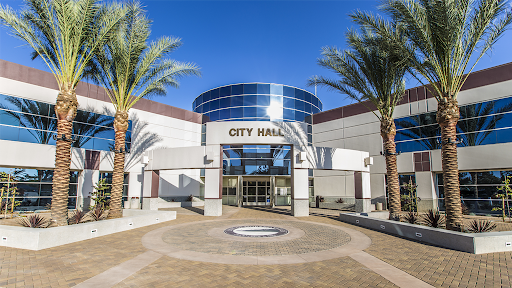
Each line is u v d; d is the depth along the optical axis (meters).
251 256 8.73
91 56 13.91
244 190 30.00
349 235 12.38
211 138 20.14
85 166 21.80
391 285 6.38
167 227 14.34
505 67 19.05
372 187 25.69
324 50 16.69
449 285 6.37
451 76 12.05
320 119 31.12
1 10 11.66
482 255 8.90
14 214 18.08
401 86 17.58
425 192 22.50
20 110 19.02
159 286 6.21
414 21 11.79
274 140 20.09
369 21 13.59
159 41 15.84
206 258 8.46
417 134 23.42
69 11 11.93
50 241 9.64
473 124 20.22
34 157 19.30
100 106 23.53
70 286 6.11
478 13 11.18
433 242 10.60
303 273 7.18
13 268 7.27
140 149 26.22
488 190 19.81
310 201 30.73
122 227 13.10
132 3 14.62
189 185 29.77
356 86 16.66
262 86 30.42
